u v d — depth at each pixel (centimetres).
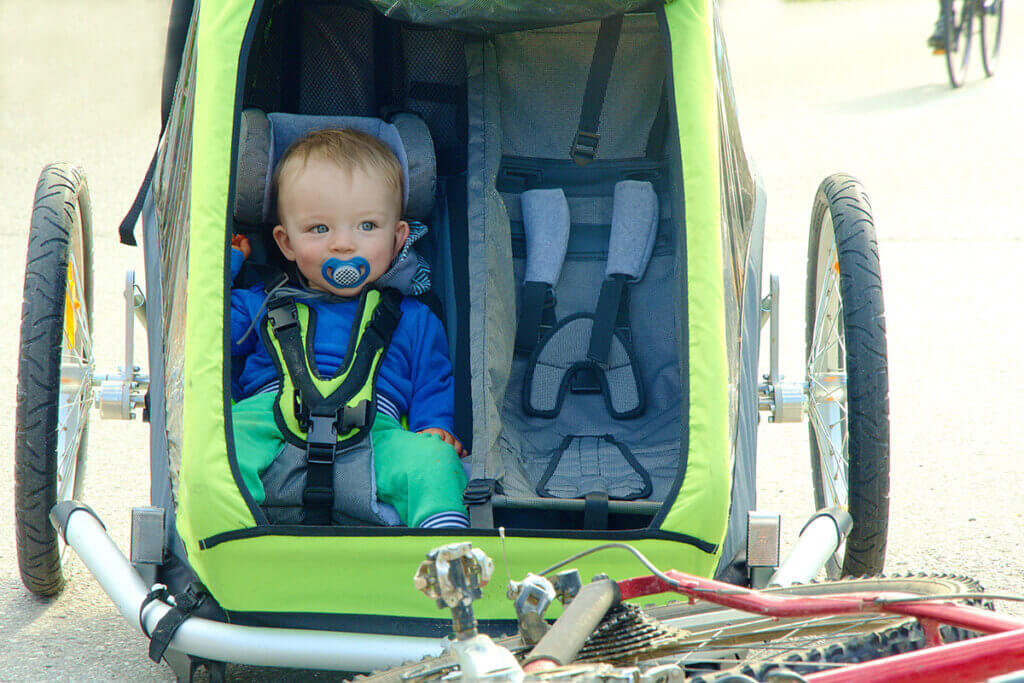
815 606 122
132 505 319
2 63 1091
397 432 221
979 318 471
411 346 244
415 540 179
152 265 239
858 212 257
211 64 200
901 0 1533
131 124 841
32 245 250
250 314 237
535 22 235
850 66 1097
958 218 599
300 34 270
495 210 246
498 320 231
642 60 261
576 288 258
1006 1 1476
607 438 238
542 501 198
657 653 137
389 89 275
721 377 188
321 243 238
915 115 860
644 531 179
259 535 179
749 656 142
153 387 229
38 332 241
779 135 802
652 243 255
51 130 816
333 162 237
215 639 187
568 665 112
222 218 193
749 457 220
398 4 230
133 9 1441
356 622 186
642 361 252
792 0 1574
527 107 264
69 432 271
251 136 243
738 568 210
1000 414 383
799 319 477
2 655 244
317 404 214
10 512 314
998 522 309
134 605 201
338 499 209
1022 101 902
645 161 263
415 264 247
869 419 239
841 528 214
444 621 185
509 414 246
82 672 238
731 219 221
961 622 118
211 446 181
